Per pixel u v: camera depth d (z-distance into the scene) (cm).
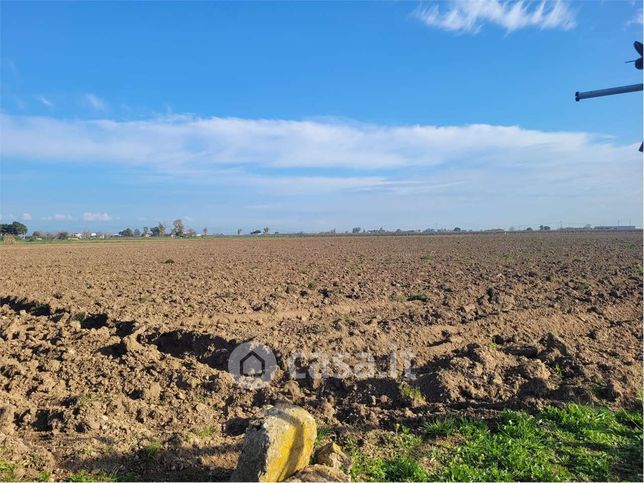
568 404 680
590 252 3488
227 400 750
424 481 516
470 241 5959
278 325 1159
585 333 1110
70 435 616
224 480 520
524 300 1458
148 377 805
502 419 647
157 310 1301
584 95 602
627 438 606
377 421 657
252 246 5419
